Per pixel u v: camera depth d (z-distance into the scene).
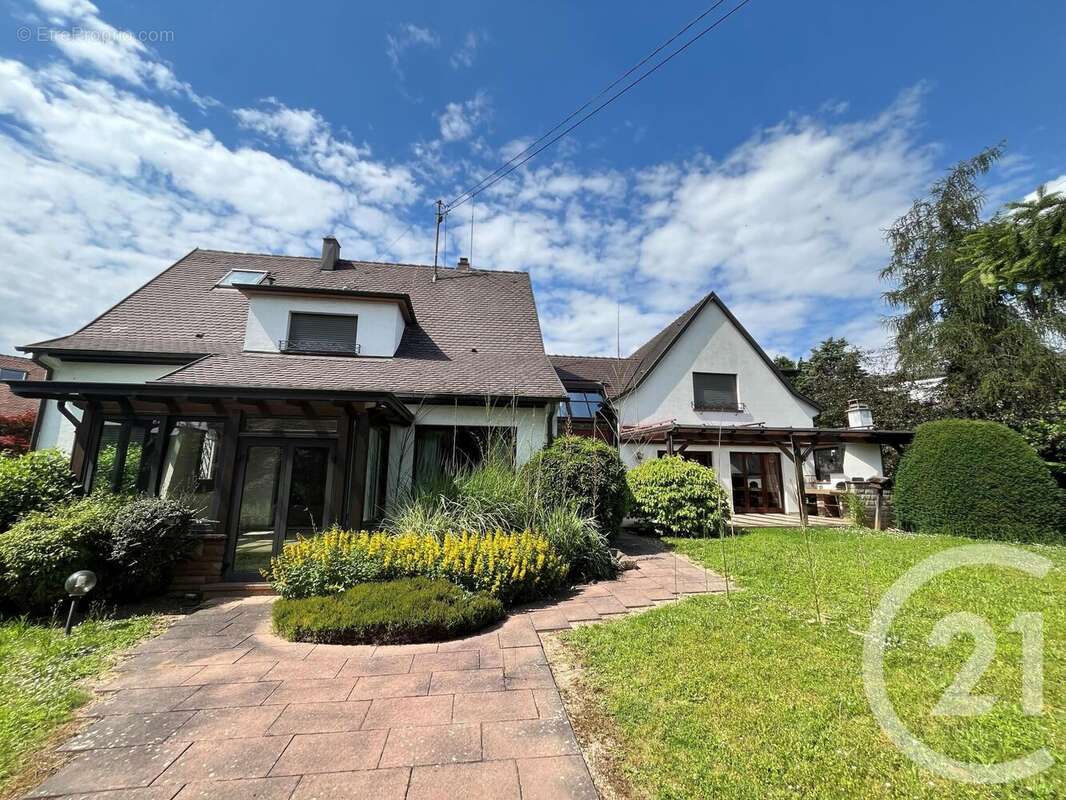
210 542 6.20
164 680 3.52
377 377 8.84
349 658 3.91
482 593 4.88
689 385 14.59
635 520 10.91
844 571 6.22
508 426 9.24
